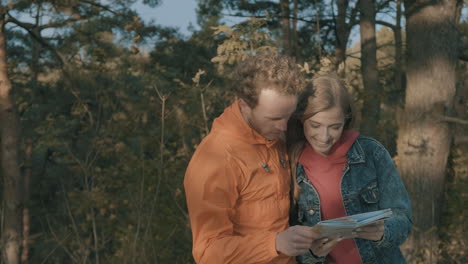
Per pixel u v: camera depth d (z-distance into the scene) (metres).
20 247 9.58
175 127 5.37
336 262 1.69
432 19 5.82
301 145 1.70
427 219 5.88
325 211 1.66
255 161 1.51
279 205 1.55
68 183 10.02
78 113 8.18
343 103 1.53
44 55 12.80
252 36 3.17
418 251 5.80
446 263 6.12
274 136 1.49
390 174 1.65
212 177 1.46
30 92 12.07
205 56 12.24
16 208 10.07
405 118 6.13
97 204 6.36
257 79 1.35
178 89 5.58
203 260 1.41
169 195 5.49
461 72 8.77
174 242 5.43
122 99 8.18
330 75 1.59
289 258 1.62
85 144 7.58
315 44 11.55
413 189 5.96
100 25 10.90
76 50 10.41
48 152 12.36
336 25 10.08
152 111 6.35
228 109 1.57
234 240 1.38
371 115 5.58
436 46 5.83
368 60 9.49
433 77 5.84
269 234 1.36
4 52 9.80
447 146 5.96
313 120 1.53
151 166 5.52
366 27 9.61
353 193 1.65
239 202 1.52
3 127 10.06
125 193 6.09
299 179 1.69
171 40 12.20
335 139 1.56
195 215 1.46
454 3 5.88
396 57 9.52
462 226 5.96
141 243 5.34
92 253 6.75
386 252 1.71
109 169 6.45
